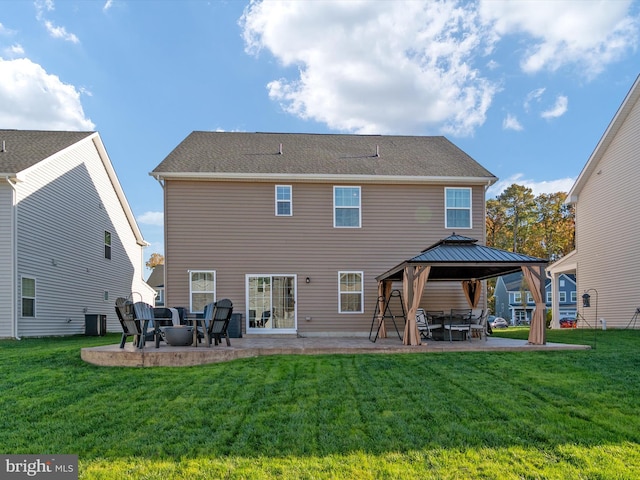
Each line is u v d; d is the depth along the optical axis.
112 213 20.41
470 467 3.94
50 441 4.48
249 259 13.77
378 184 14.33
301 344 10.32
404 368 7.55
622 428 4.79
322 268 13.97
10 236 12.84
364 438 4.56
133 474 3.79
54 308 15.12
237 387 6.32
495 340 12.00
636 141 15.49
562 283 42.16
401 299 13.68
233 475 3.78
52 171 15.03
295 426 4.86
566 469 3.89
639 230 15.28
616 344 10.69
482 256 10.40
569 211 41.84
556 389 6.17
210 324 9.22
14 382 6.61
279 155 15.13
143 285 24.67
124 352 7.95
